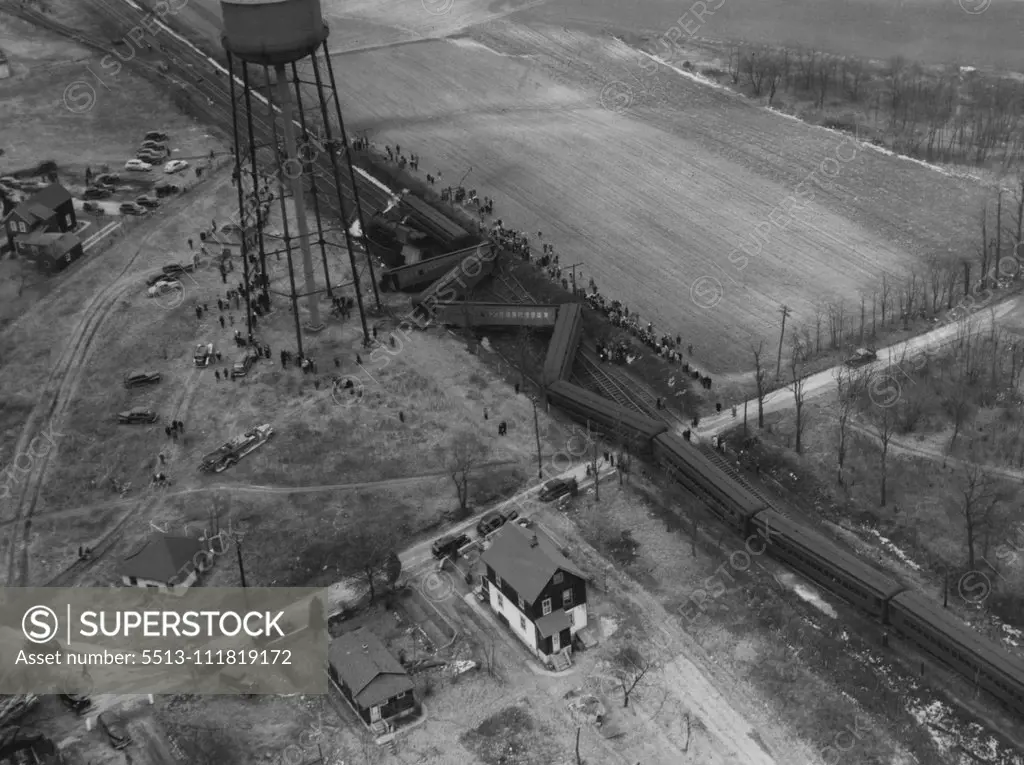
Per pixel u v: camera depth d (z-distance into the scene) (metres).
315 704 136.12
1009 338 196.75
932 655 139.25
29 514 169.00
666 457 169.00
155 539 155.50
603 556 156.00
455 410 187.12
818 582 150.88
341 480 172.50
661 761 127.06
